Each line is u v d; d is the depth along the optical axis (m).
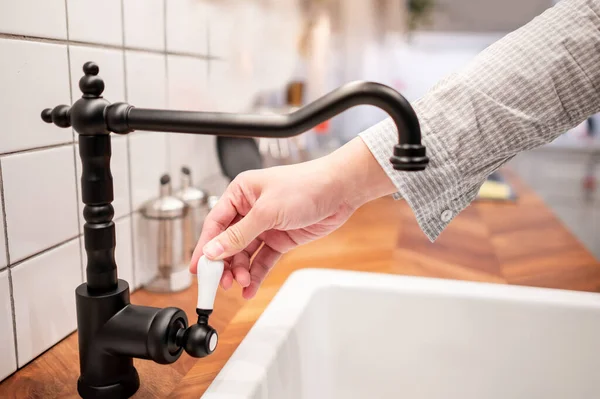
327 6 1.78
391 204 1.42
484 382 0.71
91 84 0.44
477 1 2.92
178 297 0.77
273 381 0.52
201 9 0.95
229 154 1.05
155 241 0.76
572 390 0.69
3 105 0.51
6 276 0.53
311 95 1.78
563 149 3.08
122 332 0.46
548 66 0.59
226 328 0.66
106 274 0.48
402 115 0.38
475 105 0.60
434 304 0.71
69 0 0.60
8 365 0.54
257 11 1.25
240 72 1.17
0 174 0.51
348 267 0.90
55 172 0.59
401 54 3.17
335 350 0.74
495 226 1.20
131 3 0.73
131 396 0.51
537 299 0.69
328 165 0.57
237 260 0.60
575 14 0.59
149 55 0.78
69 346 0.61
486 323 0.70
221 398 0.45
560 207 3.15
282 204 0.54
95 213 0.47
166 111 0.43
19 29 0.52
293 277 0.75
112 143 0.70
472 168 0.61
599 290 0.81
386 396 0.73
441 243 1.05
